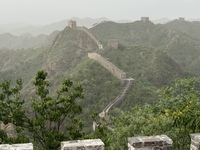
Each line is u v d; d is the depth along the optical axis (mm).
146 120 10570
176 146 8867
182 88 11602
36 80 13914
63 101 13719
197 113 7910
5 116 13328
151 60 76250
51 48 101438
